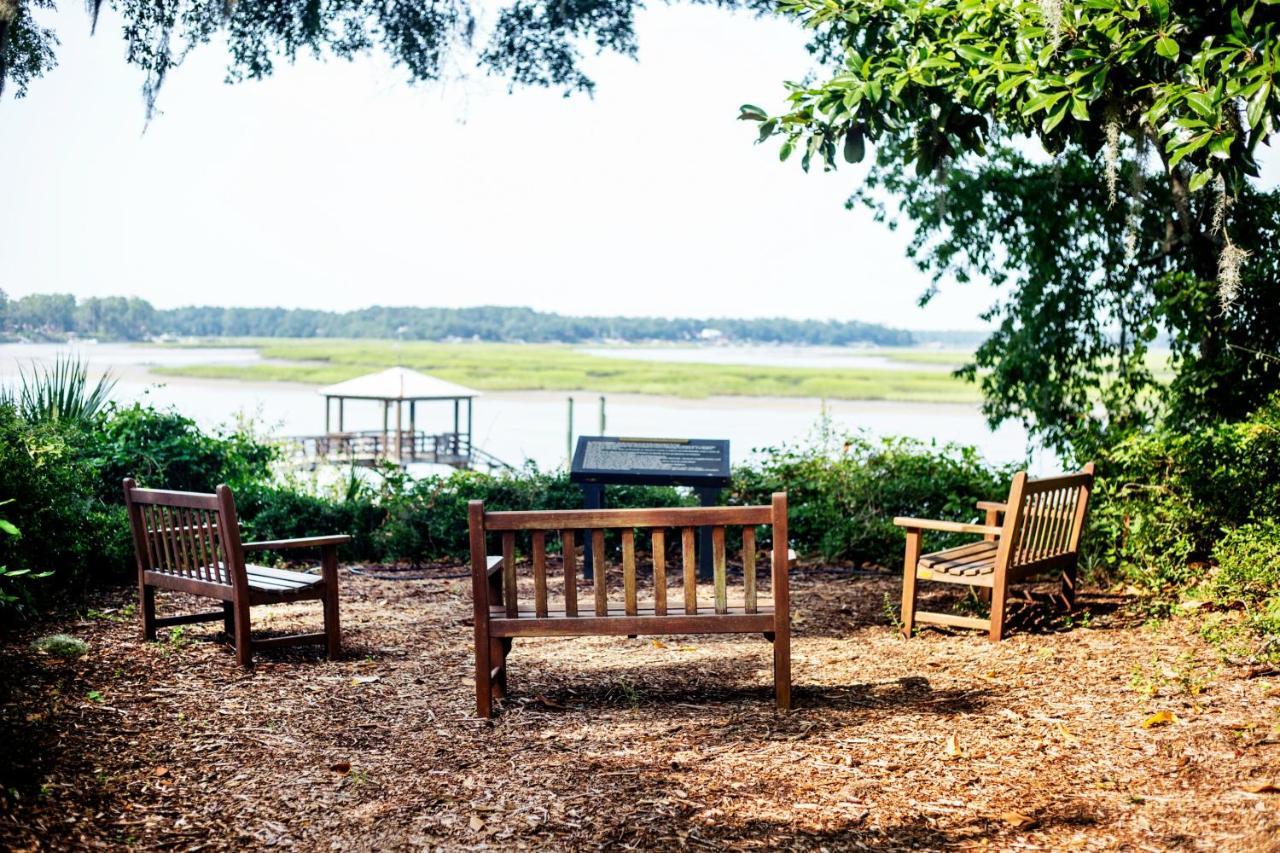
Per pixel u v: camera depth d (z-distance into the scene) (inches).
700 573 353.7
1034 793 152.8
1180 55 226.2
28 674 198.5
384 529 391.2
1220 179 235.3
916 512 387.9
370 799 152.5
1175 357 382.0
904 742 175.3
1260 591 252.5
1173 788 151.7
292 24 436.8
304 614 281.7
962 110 256.4
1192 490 286.0
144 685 201.0
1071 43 235.9
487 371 6638.8
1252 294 362.3
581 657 238.7
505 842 139.0
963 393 5541.3
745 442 2317.9
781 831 142.0
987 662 225.3
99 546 296.8
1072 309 455.8
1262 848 130.3
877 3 264.8
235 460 437.7
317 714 190.7
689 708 196.9
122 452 393.1
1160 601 266.7
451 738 179.5
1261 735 168.4
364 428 3075.8
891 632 261.1
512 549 193.8
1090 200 444.8
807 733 180.9
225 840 138.3
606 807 149.9
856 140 255.1
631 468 344.2
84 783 151.3
